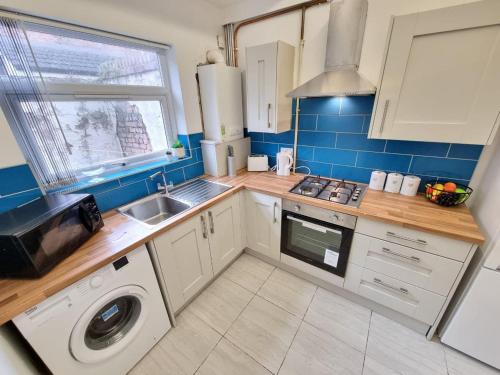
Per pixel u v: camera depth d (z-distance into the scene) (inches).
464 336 51.2
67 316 38.8
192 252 64.7
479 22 40.1
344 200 62.6
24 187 47.8
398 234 52.8
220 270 78.4
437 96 47.6
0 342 33.4
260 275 81.5
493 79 42.0
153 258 53.5
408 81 49.3
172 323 63.0
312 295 72.6
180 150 80.3
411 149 63.9
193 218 62.4
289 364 53.9
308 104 77.0
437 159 61.2
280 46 66.6
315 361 54.3
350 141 73.3
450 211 54.6
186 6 72.0
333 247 66.1
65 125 55.6
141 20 61.5
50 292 35.7
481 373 50.6
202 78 79.7
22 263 36.0
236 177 87.2
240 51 87.1
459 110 46.4
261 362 54.5
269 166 96.7
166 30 67.8
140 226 54.0
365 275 62.2
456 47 43.3
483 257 44.8
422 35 45.3
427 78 47.4
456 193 53.9
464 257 46.6
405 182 63.2
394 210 55.7
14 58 44.7
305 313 66.5
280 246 78.0
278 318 65.3
